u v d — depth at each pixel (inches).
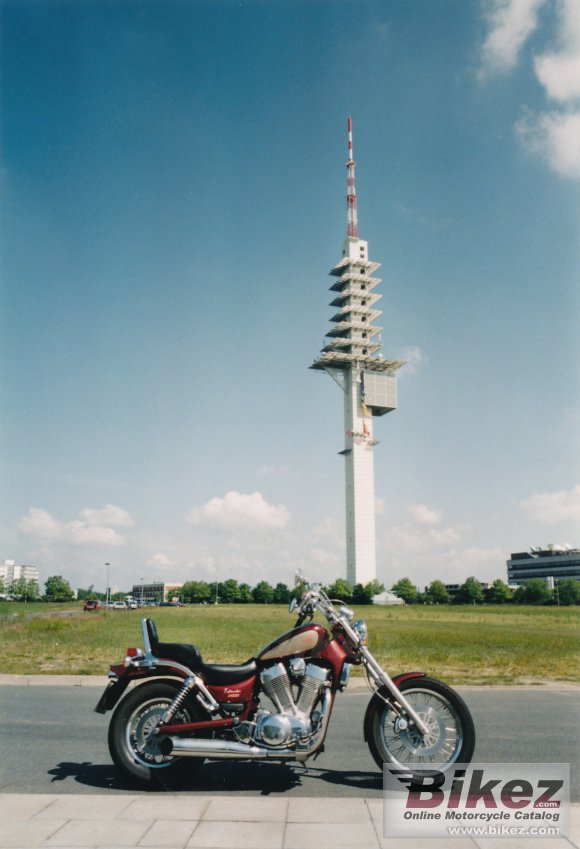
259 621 1987.0
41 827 168.4
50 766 240.2
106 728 310.8
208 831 166.1
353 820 176.2
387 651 786.8
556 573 7313.0
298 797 198.5
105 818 175.8
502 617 2898.6
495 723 325.7
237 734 212.5
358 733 303.4
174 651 222.5
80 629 1298.0
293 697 215.8
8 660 612.7
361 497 6732.3
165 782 211.2
